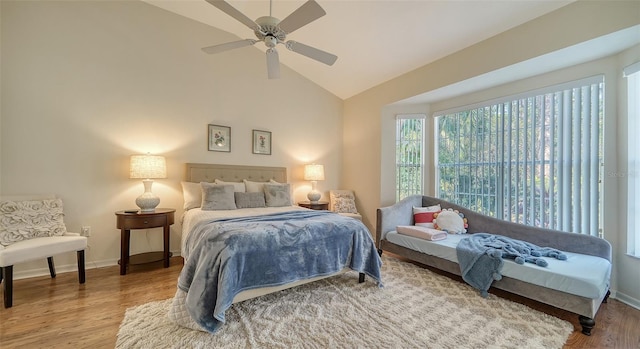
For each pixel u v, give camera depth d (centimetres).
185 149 364
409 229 319
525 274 213
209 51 246
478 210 353
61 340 169
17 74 268
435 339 171
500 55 276
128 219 283
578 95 263
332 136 510
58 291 240
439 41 309
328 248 234
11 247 215
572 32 226
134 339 168
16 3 267
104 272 288
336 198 479
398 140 437
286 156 459
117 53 318
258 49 428
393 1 273
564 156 273
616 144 236
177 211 358
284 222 237
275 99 446
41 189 278
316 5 179
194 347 161
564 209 272
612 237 238
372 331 179
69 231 292
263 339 169
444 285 258
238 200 350
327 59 250
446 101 395
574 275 190
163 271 294
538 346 166
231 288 179
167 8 347
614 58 239
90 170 303
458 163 380
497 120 333
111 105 314
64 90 289
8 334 174
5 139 263
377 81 432
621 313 207
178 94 359
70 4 292
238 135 409
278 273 205
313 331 178
